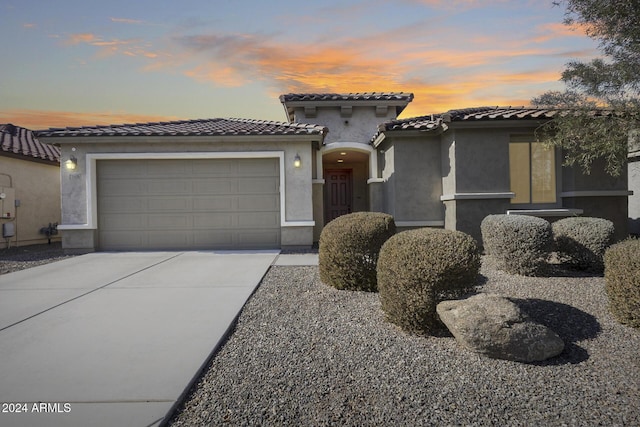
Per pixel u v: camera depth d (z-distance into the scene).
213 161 12.10
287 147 11.96
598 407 3.15
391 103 14.70
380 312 5.58
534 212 10.38
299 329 4.96
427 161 12.01
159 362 3.96
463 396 3.32
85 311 5.75
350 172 17.53
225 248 12.12
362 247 6.73
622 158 9.65
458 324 4.14
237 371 3.81
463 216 10.73
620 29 7.94
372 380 3.60
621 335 4.59
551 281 7.07
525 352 3.95
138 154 11.78
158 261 10.00
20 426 2.86
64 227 11.58
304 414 3.05
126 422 2.89
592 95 8.73
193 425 2.92
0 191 13.78
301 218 11.94
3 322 5.27
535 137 10.59
